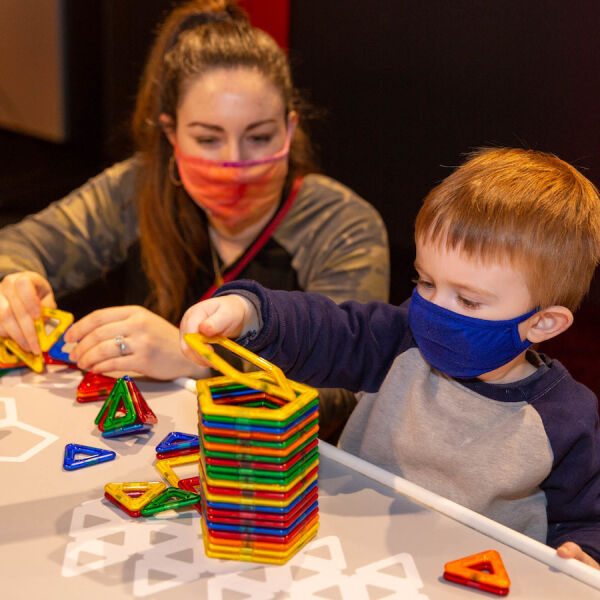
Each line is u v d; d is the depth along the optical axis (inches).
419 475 35.1
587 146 50.4
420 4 58.2
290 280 53.6
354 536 24.6
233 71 46.5
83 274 56.7
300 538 23.8
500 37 53.7
